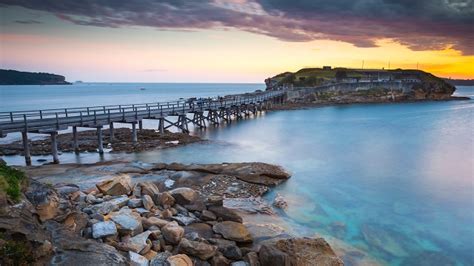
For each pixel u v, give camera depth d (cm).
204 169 2283
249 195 1911
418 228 1573
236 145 3522
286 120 6041
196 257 1080
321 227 1545
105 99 12188
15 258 759
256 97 7012
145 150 3167
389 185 2214
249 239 1258
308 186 2148
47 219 1030
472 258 1330
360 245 1390
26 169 2227
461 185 2227
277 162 2797
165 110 4034
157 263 986
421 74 14262
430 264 1273
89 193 1489
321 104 9525
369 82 11344
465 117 6525
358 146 3588
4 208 908
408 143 3797
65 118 2917
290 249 1162
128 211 1299
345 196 1978
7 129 2475
